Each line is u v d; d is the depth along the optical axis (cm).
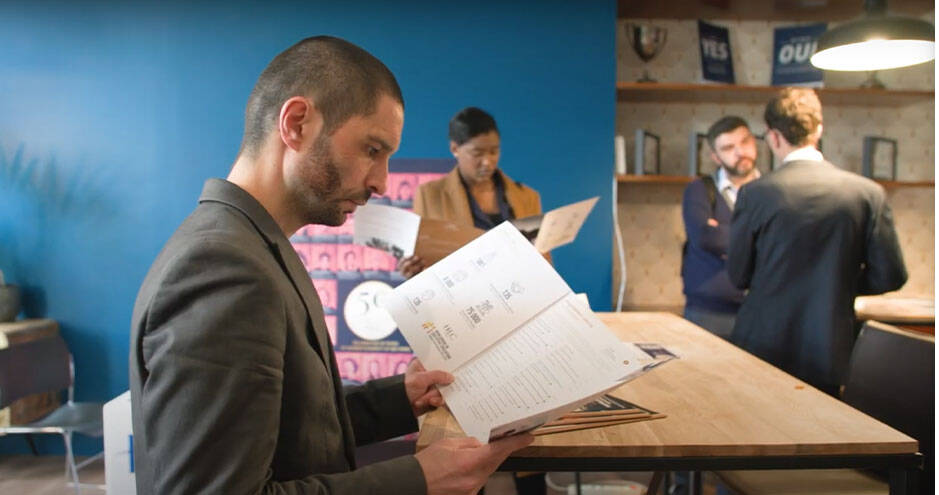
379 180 98
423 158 329
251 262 79
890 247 229
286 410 85
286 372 85
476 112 313
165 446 73
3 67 326
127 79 326
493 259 122
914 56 215
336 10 326
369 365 329
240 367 74
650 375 151
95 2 324
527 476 256
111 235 331
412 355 328
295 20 326
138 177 329
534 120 329
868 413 181
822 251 229
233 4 325
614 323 218
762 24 384
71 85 326
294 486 80
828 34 207
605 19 326
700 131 388
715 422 118
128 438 174
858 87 371
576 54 328
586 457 108
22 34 325
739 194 249
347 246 328
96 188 329
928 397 160
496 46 327
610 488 280
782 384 144
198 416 73
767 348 238
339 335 329
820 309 229
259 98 94
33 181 330
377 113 93
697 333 200
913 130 391
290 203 95
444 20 327
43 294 332
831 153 392
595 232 332
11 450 336
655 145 378
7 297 310
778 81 370
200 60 326
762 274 241
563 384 98
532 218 240
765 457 108
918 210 392
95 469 316
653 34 361
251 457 73
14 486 294
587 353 103
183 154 328
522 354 107
